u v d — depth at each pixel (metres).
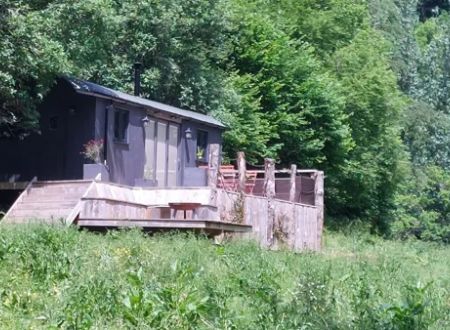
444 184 60.03
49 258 16.14
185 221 22.23
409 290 16.05
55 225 19.72
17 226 19.45
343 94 47.75
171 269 16.28
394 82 50.06
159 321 12.76
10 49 25.70
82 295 13.76
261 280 16.39
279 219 29.22
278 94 43.22
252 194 29.72
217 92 40.00
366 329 13.03
